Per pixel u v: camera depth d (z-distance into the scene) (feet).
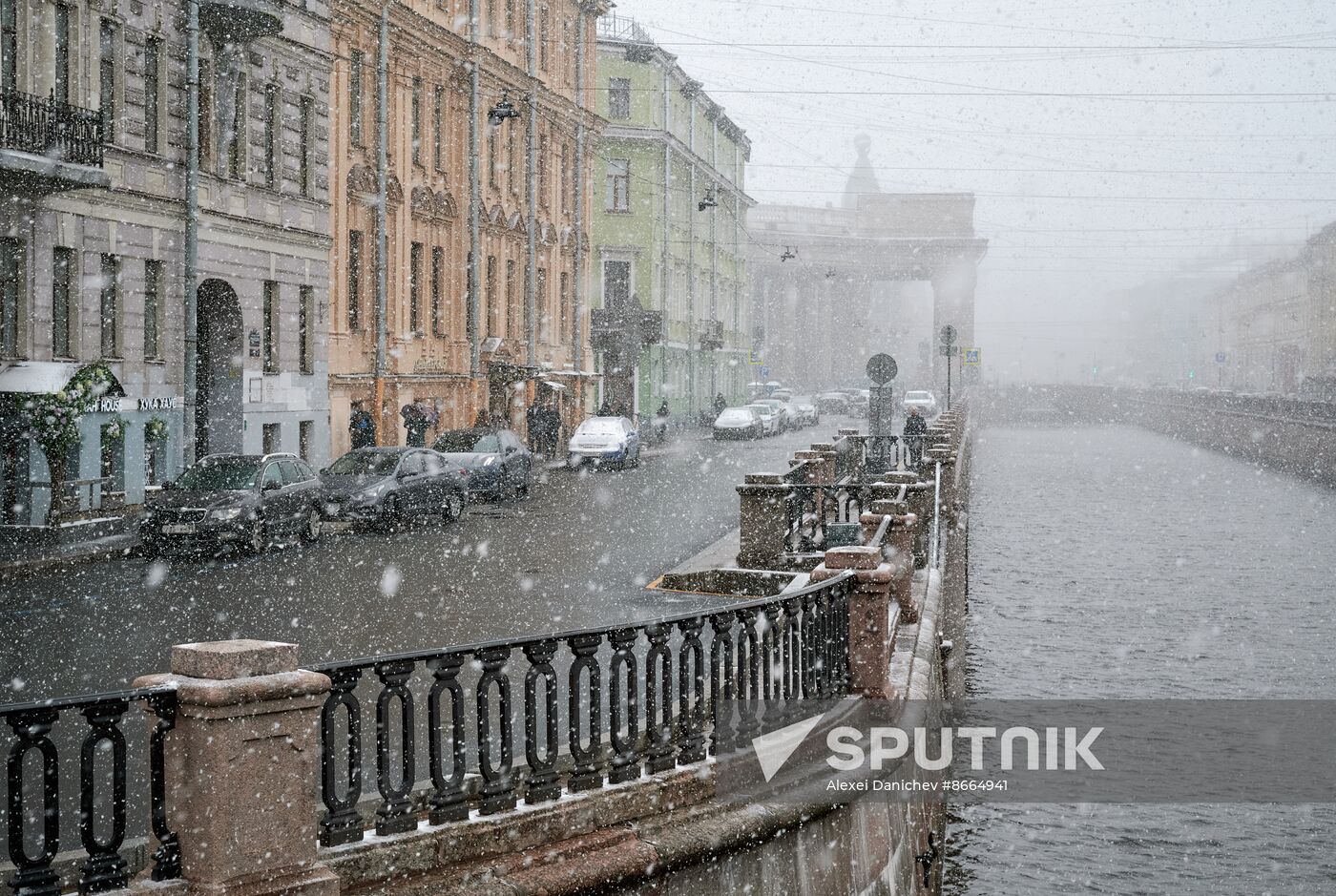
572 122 170.71
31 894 16.33
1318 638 73.56
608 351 189.57
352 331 116.78
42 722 16.44
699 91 225.15
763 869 24.03
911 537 46.11
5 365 73.87
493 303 147.02
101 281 82.07
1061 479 170.09
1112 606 82.99
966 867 41.73
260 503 69.51
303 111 106.22
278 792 17.69
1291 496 148.36
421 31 124.98
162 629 46.37
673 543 75.77
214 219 92.68
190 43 86.89
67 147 73.87
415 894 18.92
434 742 20.39
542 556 69.46
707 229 245.04
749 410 204.23
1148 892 39.91
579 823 21.84
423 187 128.16
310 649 42.68
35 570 61.93
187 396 84.89
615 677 23.27
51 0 76.48
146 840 22.84
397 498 81.15
